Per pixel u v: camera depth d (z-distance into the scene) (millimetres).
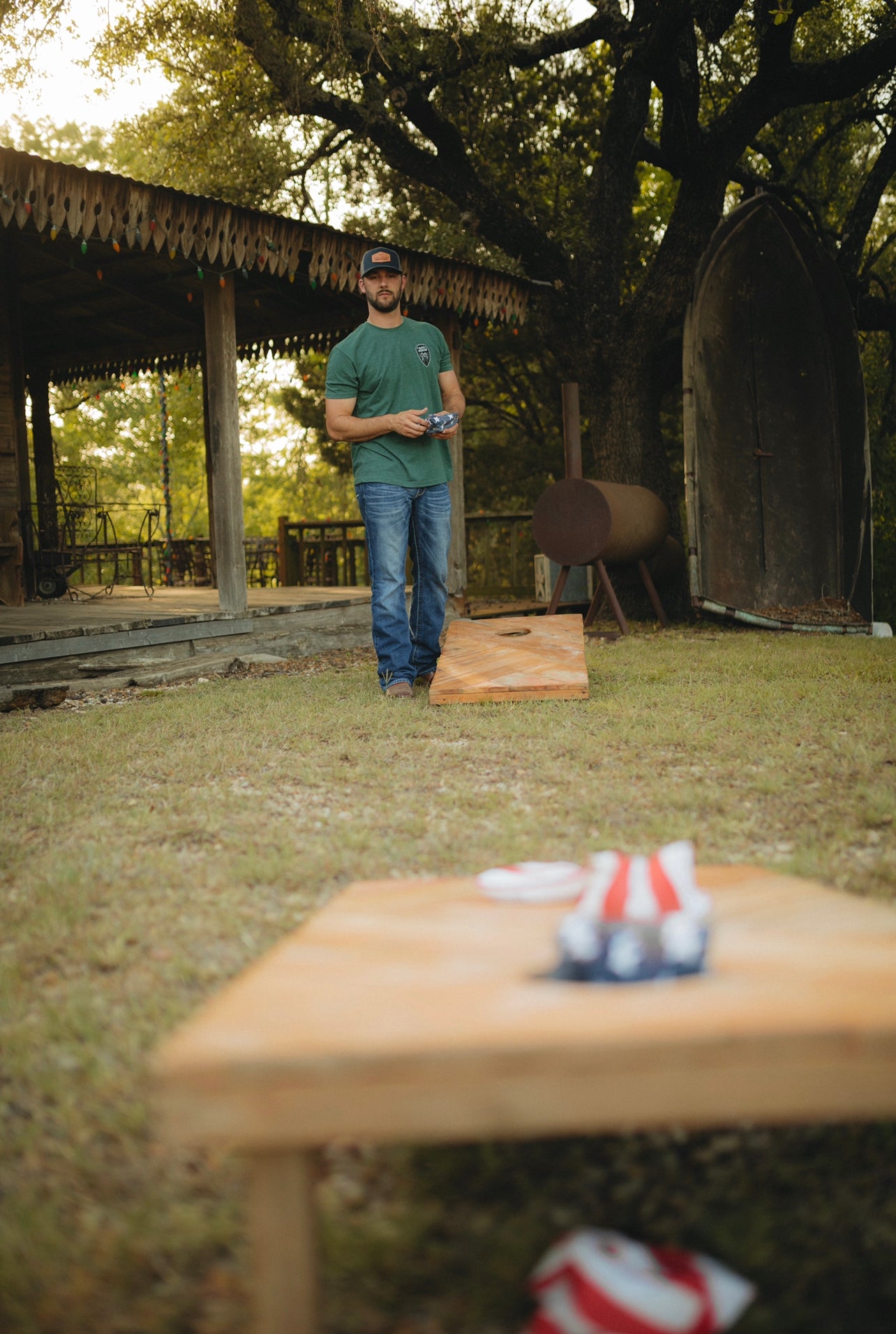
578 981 1180
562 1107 984
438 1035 1012
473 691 5293
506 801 3344
